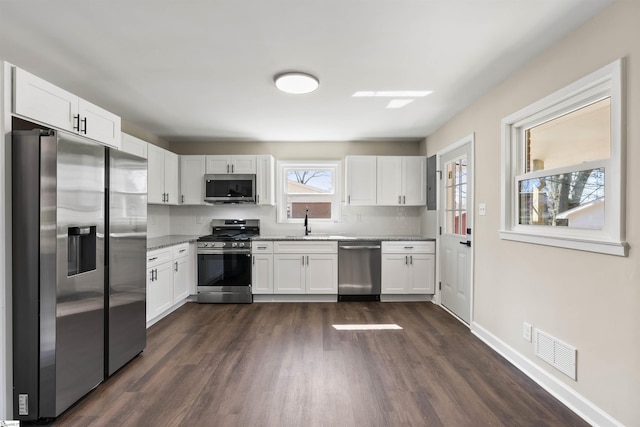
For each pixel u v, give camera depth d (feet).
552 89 6.88
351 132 14.24
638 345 5.07
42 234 5.72
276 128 13.57
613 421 5.43
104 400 6.55
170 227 15.93
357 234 15.99
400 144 15.96
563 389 6.47
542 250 7.14
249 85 9.02
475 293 10.17
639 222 5.05
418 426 5.76
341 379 7.36
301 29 6.30
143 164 8.63
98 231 6.88
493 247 9.14
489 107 9.36
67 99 6.84
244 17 5.90
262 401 6.51
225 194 14.67
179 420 5.93
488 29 6.30
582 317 6.08
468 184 10.89
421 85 9.00
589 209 6.14
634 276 5.12
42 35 6.50
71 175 6.06
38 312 5.77
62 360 5.93
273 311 12.57
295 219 16.11
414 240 13.82
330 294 13.92
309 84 8.65
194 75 8.38
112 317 7.36
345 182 15.72
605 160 5.75
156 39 6.66
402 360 8.31
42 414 5.79
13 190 5.69
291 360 8.32
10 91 5.63
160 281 11.30
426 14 5.81
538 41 6.73
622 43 5.29
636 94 5.08
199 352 8.81
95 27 6.23
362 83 8.87
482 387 7.04
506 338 8.51
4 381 5.59
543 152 7.66
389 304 13.53
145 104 10.55
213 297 13.83
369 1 5.45
